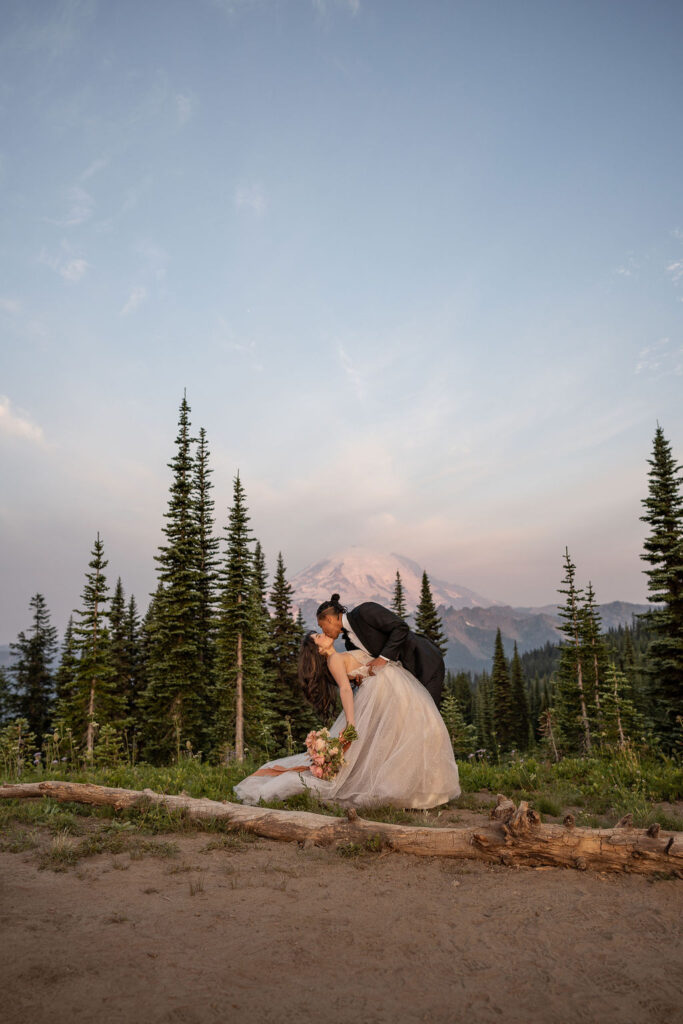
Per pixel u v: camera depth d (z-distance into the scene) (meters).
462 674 99.38
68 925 2.90
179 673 30.95
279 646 41.72
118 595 43.94
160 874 3.81
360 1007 2.17
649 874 3.64
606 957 2.59
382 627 6.28
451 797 6.26
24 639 47.97
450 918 3.07
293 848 4.47
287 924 2.98
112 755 11.59
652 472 33.28
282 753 9.80
